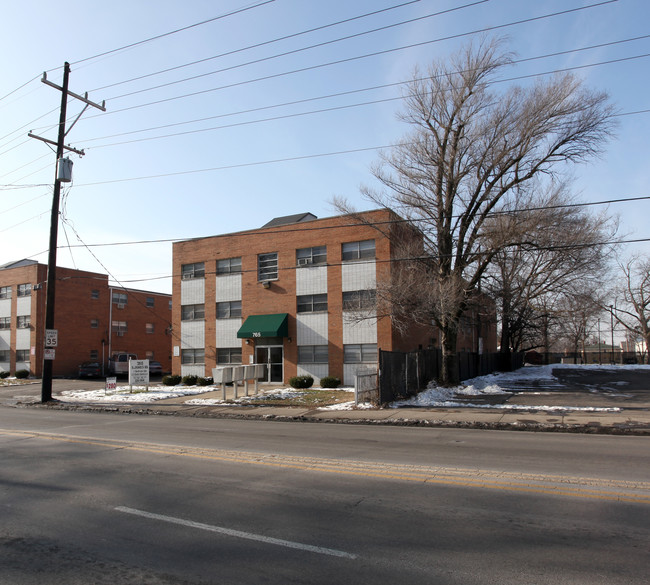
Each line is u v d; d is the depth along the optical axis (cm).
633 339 7912
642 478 736
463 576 421
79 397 2481
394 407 1803
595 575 419
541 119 2023
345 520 569
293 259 2928
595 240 2206
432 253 2286
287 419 1645
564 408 1614
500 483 716
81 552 487
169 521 574
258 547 493
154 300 5184
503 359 4053
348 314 2739
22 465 884
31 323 4244
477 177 2225
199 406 2027
